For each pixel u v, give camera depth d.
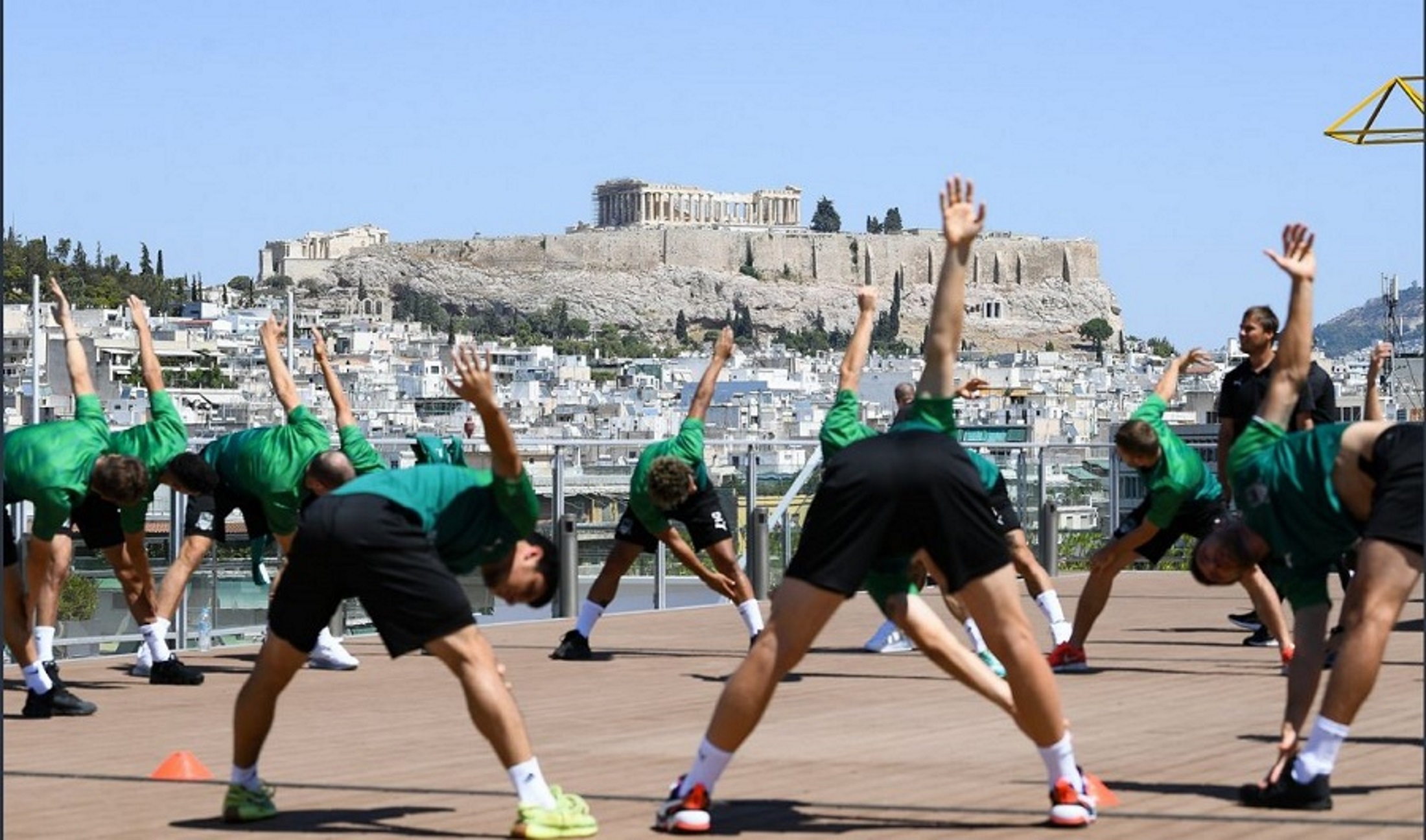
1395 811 8.59
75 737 11.80
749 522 22.00
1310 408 14.88
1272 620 14.62
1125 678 14.38
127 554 14.67
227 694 14.13
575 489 20.88
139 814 8.96
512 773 8.20
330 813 8.92
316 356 14.76
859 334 12.37
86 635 16.72
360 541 8.10
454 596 8.16
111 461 12.37
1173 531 14.71
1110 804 8.88
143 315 14.00
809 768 10.16
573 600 20.50
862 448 8.14
